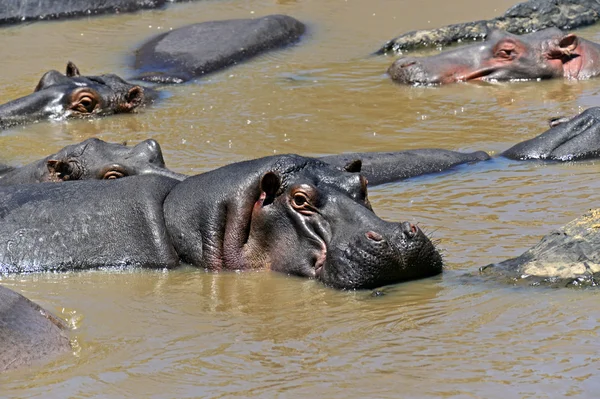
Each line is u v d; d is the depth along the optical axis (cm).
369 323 2986
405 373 2600
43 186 4044
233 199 3662
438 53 7306
